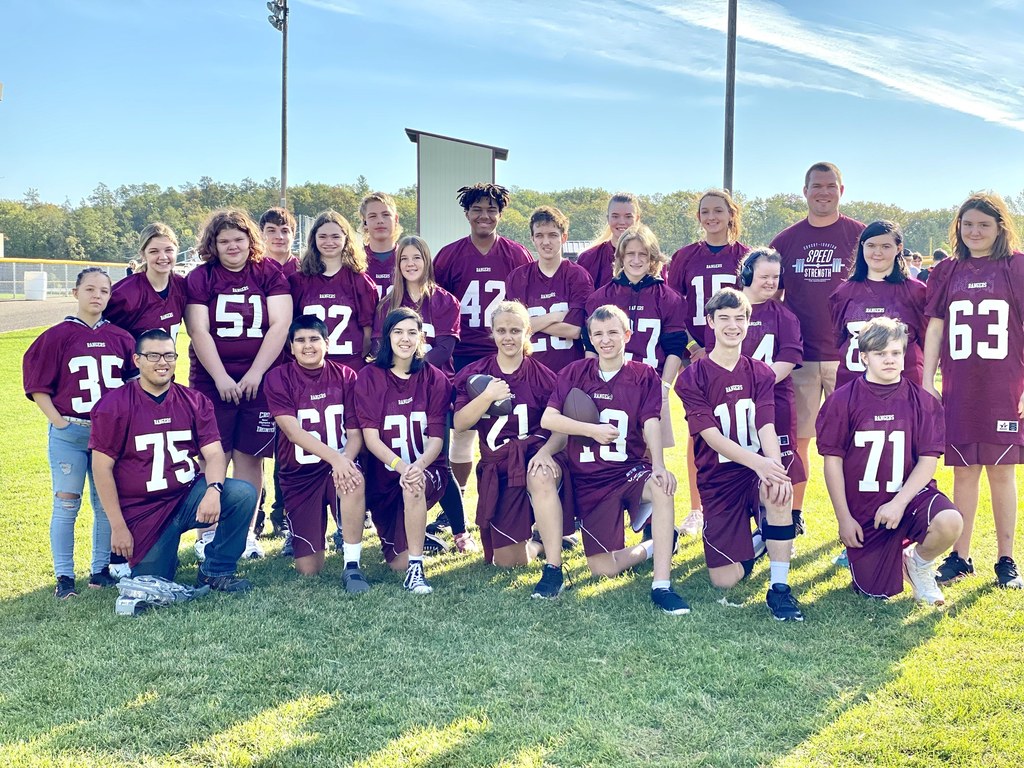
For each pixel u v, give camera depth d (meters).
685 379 4.57
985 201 4.41
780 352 5.07
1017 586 4.28
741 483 4.51
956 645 3.60
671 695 3.21
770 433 4.49
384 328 4.83
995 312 4.36
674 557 5.09
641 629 3.89
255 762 2.77
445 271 6.09
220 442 4.57
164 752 2.84
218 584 4.47
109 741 2.91
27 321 24.78
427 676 3.40
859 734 2.88
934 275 4.70
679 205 56.41
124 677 3.38
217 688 3.29
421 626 3.94
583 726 2.97
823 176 5.48
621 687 3.27
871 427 4.27
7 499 6.41
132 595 4.15
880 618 3.97
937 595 4.14
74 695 3.24
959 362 4.50
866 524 4.33
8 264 40.88
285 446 4.84
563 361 5.77
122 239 89.00
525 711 3.10
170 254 4.93
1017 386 4.36
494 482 4.81
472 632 3.87
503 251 6.03
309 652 3.62
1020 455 4.34
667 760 2.76
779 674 3.35
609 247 6.21
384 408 4.81
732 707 3.11
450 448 5.64
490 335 6.03
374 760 2.77
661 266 5.62
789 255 5.70
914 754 2.77
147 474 4.32
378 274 6.11
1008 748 2.77
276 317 5.24
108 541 4.61
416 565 4.55
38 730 2.99
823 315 5.60
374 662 3.53
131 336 4.75
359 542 4.65
